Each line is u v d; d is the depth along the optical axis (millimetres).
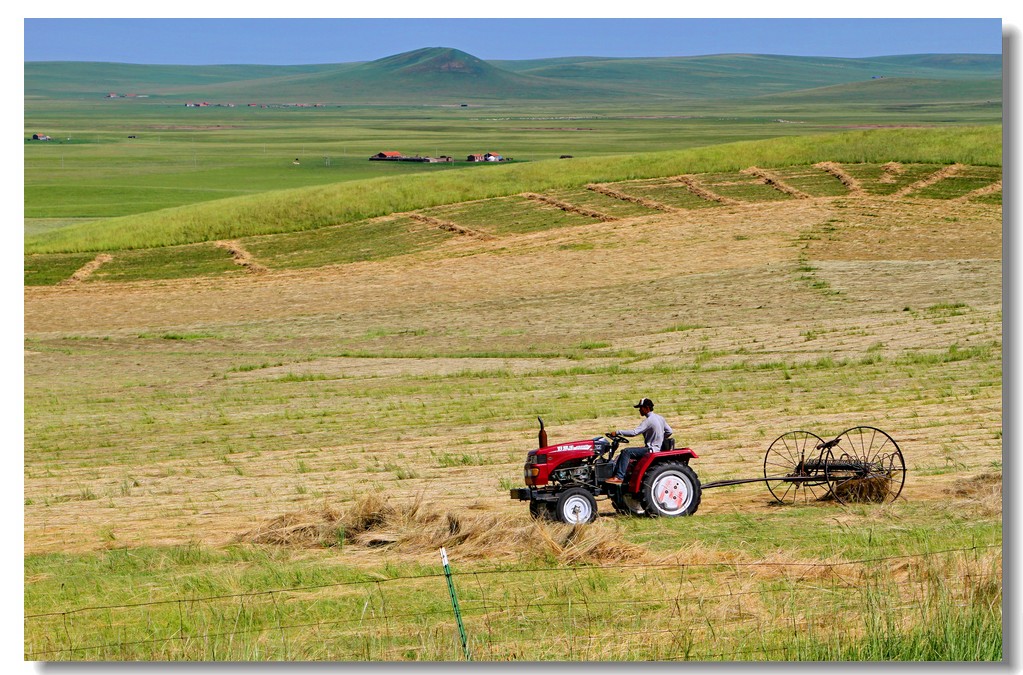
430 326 72000
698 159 125938
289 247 104562
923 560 15664
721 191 112500
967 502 20469
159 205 169250
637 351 56781
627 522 20469
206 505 26781
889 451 27156
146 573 18922
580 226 103125
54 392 56250
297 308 82125
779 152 125312
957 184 107500
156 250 106625
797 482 22750
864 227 93188
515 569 17406
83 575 18875
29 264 103500
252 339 72438
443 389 49594
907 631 12906
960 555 15797
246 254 102625
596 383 48094
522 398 44844
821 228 93875
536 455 21109
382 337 69688
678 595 15141
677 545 18219
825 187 110188
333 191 124062
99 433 43031
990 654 12000
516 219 108000
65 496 29391
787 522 19891
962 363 43656
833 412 34688
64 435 42906
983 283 66312
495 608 15094
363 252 100625
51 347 72688
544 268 88375
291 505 25859
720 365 49781
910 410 33656
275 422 43281
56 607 16547
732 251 87938
